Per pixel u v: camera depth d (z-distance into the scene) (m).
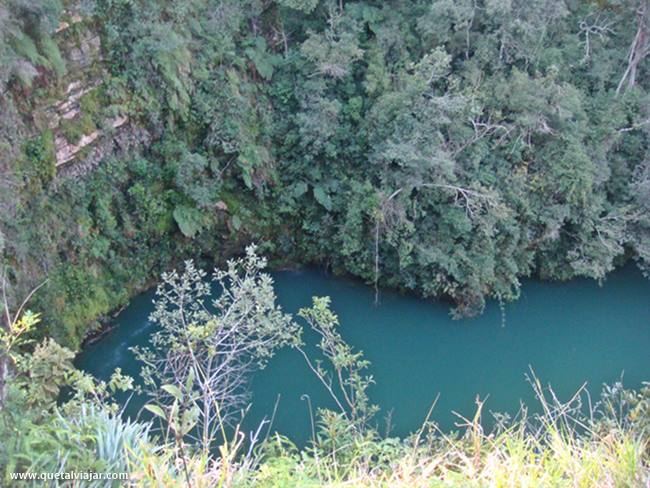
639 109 20.30
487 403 15.64
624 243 20.55
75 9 15.59
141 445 5.43
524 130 18.75
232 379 13.22
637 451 5.32
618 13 21.06
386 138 18.38
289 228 20.09
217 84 18.34
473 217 18.19
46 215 15.17
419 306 19.06
